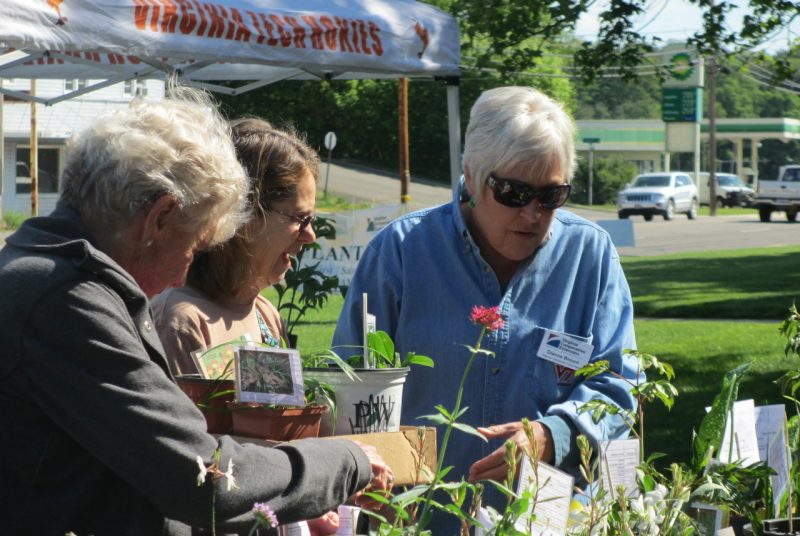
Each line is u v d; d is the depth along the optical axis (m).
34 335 1.41
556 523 1.67
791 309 2.34
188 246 1.60
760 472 1.81
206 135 1.61
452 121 7.12
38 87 26.50
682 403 7.10
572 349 2.46
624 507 1.62
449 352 2.49
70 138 1.59
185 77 5.72
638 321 11.86
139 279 1.58
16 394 1.43
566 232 2.55
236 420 1.80
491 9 9.66
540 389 2.46
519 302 2.50
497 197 2.34
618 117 104.19
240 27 5.61
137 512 1.50
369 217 10.39
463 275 2.53
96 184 1.52
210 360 1.92
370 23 6.32
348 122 42.44
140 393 1.42
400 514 1.59
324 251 10.28
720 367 8.43
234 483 1.38
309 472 1.55
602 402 1.96
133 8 5.14
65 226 1.52
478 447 2.46
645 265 19.25
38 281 1.42
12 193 27.52
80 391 1.40
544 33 9.69
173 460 1.42
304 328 10.49
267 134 2.21
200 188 1.56
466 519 1.54
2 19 4.66
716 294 14.10
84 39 4.99
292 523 1.65
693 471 1.93
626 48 10.17
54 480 1.45
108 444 1.41
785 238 27.98
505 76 9.92
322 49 6.05
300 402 1.77
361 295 2.60
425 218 2.62
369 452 1.77
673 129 50.00
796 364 8.37
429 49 6.77
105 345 1.42
